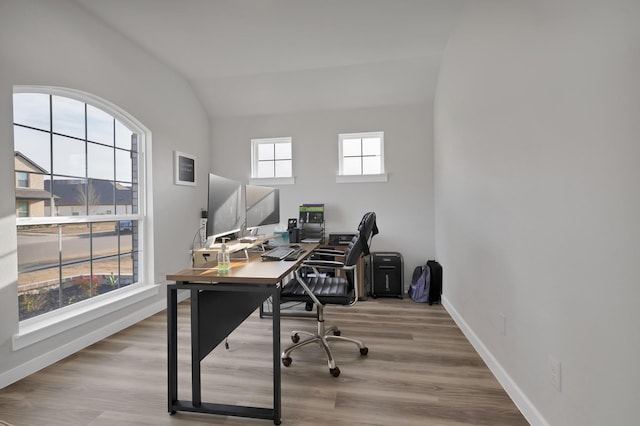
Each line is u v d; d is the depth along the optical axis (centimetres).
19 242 200
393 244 377
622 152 90
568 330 117
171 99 330
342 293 205
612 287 95
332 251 272
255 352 220
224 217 215
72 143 234
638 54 84
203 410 154
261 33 267
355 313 302
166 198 319
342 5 231
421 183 371
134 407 160
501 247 177
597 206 101
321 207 373
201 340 157
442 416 150
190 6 229
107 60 251
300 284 217
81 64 228
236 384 179
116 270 271
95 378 187
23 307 201
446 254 309
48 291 216
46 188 216
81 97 235
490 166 191
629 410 90
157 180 306
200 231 378
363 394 169
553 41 124
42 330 197
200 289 155
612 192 95
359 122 382
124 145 280
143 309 286
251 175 403
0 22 178
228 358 211
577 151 111
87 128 246
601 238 100
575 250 113
